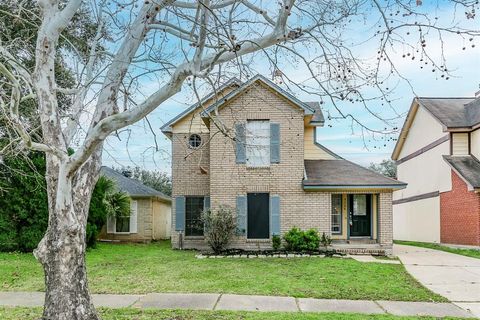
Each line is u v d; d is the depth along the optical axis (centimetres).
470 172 1764
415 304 791
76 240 579
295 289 901
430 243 2073
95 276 1043
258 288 909
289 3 515
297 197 1569
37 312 696
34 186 1330
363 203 1695
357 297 838
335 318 674
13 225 1348
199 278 1020
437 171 2053
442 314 719
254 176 1579
